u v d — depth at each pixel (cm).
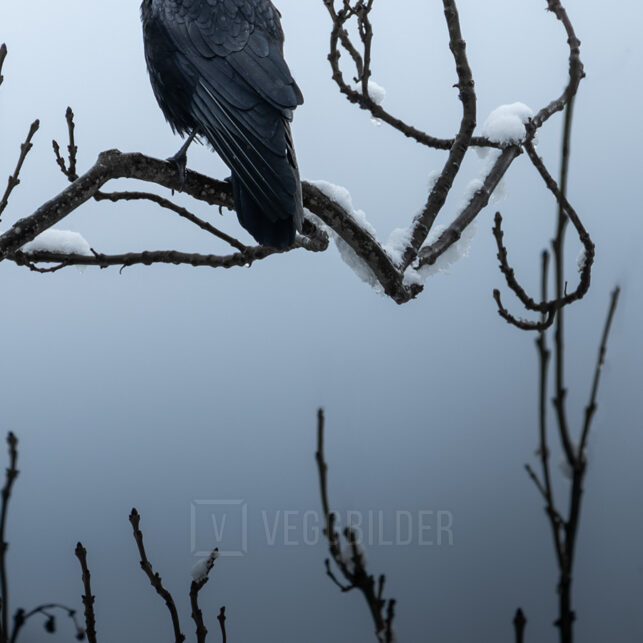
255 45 916
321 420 388
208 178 845
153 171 799
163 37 946
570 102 336
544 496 315
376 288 874
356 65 910
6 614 393
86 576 561
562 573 309
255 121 861
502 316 824
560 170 334
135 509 601
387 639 377
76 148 934
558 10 809
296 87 893
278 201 806
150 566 600
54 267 880
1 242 688
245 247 943
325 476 385
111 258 893
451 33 834
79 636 449
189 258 934
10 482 393
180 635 600
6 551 394
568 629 306
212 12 939
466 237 915
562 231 328
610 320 319
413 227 871
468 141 865
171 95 962
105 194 900
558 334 320
